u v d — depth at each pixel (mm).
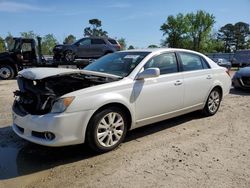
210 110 6996
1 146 5184
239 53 36500
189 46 83000
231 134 5758
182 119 6777
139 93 5180
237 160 4535
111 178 3980
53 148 5051
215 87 7008
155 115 5562
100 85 4770
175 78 5871
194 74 6348
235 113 7445
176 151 4883
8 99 9289
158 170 4199
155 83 5461
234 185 3789
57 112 4371
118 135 4992
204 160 4531
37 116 4453
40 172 4219
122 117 5016
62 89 4812
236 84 11086
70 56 19828
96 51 20797
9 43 17109
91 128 4605
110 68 5660
